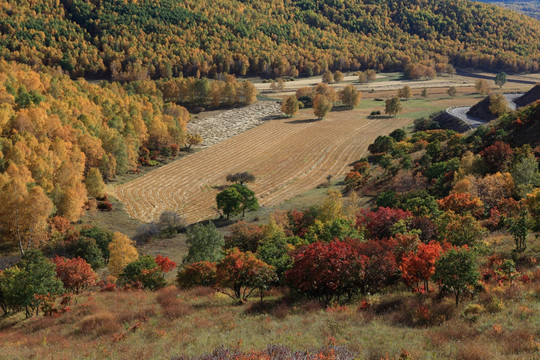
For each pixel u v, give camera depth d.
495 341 18.89
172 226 84.56
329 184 115.94
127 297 38.34
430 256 27.69
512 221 35.34
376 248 31.72
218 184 121.69
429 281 31.02
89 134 117.06
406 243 32.75
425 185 79.50
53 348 24.97
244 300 32.97
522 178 57.81
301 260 30.80
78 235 67.94
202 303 33.00
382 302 27.69
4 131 104.94
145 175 127.38
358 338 20.41
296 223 63.44
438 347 18.78
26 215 71.56
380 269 29.78
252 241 57.12
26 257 41.47
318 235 47.16
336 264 29.20
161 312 30.52
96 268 63.34
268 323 24.72
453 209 52.41
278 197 109.56
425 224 42.47
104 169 114.75
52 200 83.62
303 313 27.58
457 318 22.78
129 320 29.42
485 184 57.34
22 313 39.00
